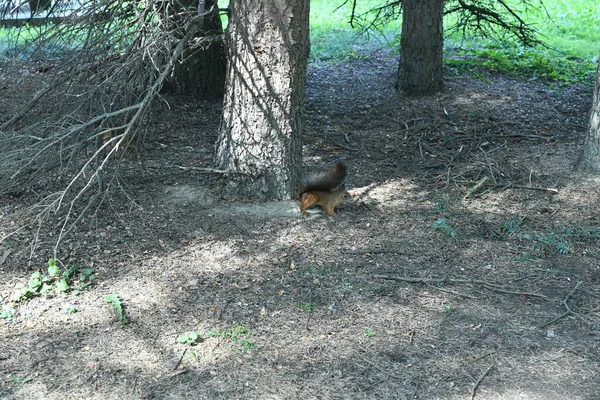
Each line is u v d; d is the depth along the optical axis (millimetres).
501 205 7160
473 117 10508
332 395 4258
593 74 13406
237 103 6773
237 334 4891
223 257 5984
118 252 6008
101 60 6582
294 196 7086
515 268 5875
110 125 7141
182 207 6867
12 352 4633
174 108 10383
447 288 5539
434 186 7727
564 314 5152
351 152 9039
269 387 4328
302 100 6953
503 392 4281
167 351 4688
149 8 6184
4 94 8805
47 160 6219
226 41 6777
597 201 7129
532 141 9406
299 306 5238
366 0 20812
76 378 4391
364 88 12289
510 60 14094
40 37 6785
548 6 19922
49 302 5242
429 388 4320
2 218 6098
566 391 4289
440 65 11562
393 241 6344
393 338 4852
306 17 6645
